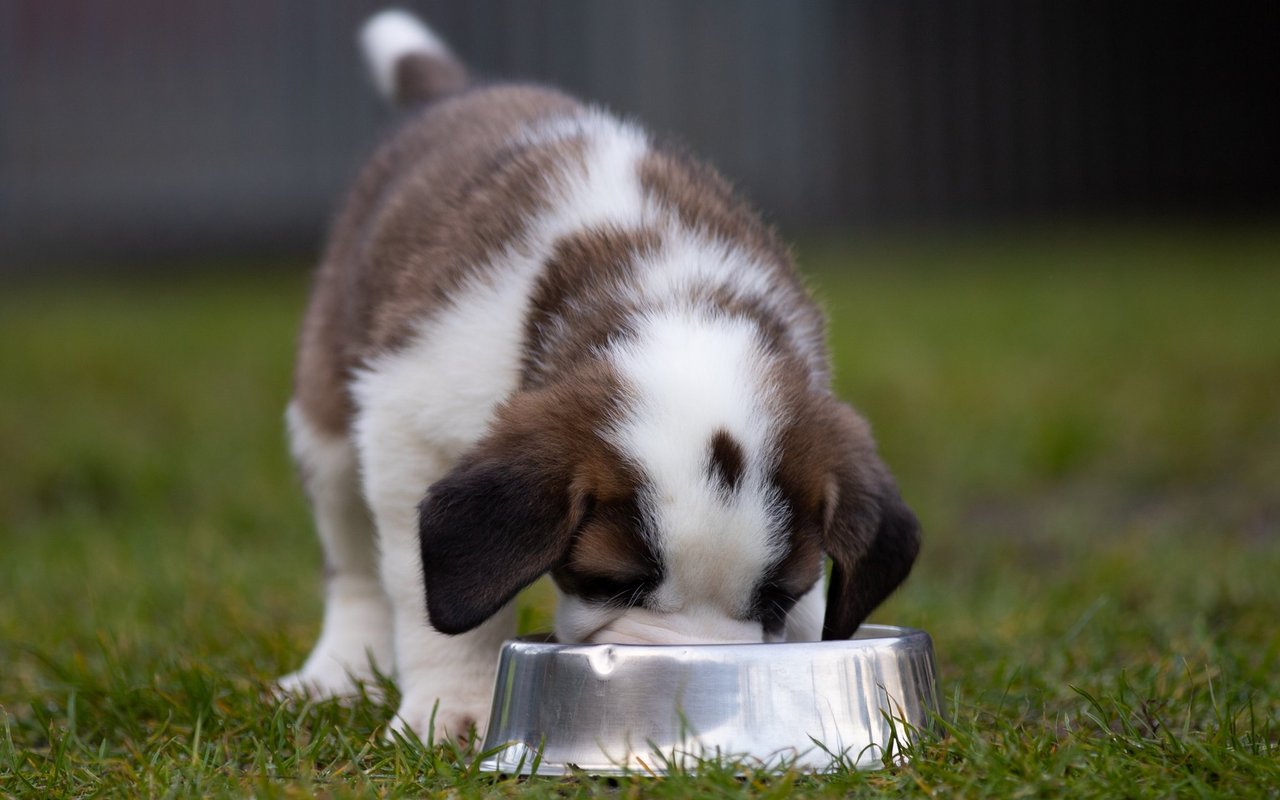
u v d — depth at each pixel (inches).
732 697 140.1
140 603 230.1
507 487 143.9
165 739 163.0
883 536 152.9
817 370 168.6
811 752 139.1
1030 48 815.7
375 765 148.4
